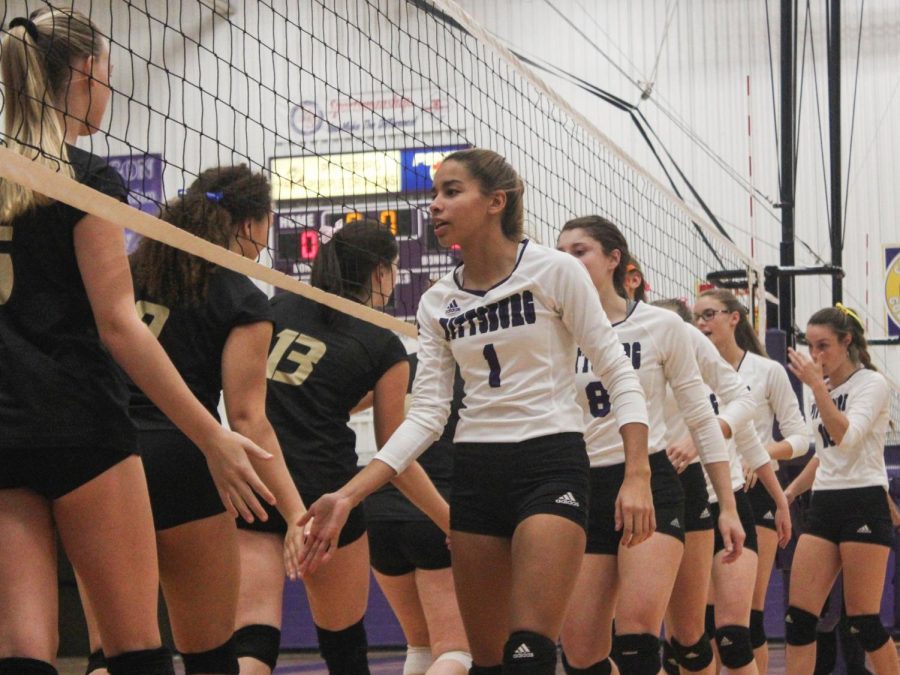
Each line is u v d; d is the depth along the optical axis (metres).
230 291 3.56
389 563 5.06
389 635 10.12
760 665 6.61
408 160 14.37
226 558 3.29
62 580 10.29
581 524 3.29
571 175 13.84
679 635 4.91
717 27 16.69
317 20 15.82
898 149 16.11
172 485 3.22
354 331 4.32
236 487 2.87
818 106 16.22
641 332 4.57
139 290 3.59
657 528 4.38
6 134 2.75
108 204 2.68
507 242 3.58
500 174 3.55
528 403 3.43
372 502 4.95
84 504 2.59
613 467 4.38
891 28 16.23
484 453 3.45
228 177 3.86
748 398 5.51
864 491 6.66
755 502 6.76
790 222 11.94
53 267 2.63
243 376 3.52
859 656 7.81
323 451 4.16
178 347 3.53
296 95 15.66
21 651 2.41
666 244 13.49
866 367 6.94
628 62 16.83
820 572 6.73
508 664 3.09
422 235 11.82
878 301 16.03
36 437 2.49
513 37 17.02
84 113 2.87
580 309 3.47
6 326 2.56
